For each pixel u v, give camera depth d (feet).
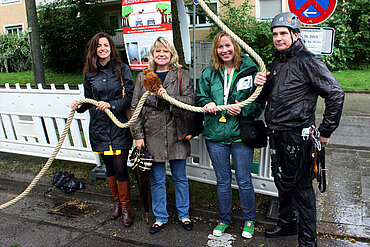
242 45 8.34
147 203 10.59
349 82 32.78
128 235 10.82
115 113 10.67
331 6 11.10
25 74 52.47
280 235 10.16
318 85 7.87
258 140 9.36
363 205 11.14
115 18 56.90
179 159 10.46
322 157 8.32
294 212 9.92
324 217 10.60
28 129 16.21
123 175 11.13
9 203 10.76
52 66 50.01
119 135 10.85
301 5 11.50
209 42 40.14
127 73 10.96
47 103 15.12
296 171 8.45
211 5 40.83
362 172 13.65
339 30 40.81
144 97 9.61
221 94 9.61
